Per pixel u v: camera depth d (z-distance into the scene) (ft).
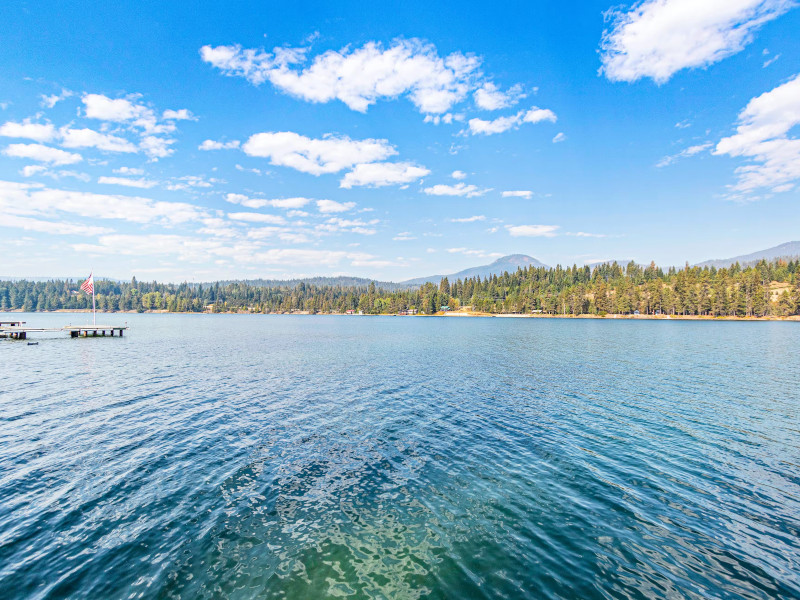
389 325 447.83
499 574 33.12
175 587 31.22
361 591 31.07
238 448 60.03
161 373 122.62
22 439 62.59
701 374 121.70
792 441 63.67
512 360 152.97
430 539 37.88
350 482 49.37
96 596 30.07
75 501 43.88
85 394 93.25
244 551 35.81
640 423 73.15
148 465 53.57
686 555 35.50
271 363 144.97
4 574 32.17
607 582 32.14
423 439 64.64
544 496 46.09
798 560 34.71
